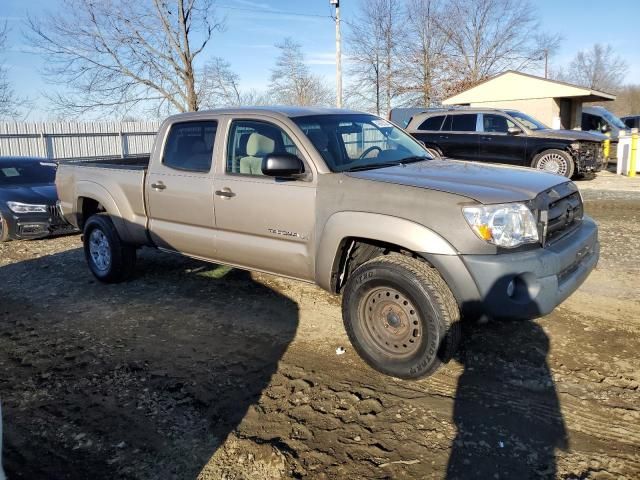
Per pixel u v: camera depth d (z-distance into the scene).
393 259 3.68
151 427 3.32
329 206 3.99
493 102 24.94
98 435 3.25
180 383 3.85
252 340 4.54
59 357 4.35
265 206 4.39
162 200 5.28
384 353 3.82
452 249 3.44
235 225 4.66
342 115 4.84
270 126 4.52
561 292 3.56
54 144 22.14
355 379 3.82
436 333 3.50
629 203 10.73
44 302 5.73
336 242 3.92
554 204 3.80
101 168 6.00
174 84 26.78
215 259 5.02
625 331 4.41
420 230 3.53
